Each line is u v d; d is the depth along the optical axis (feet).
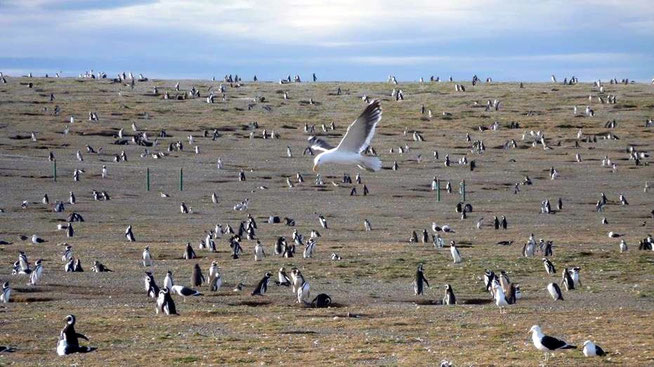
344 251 183.52
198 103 541.34
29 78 621.31
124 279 149.79
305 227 234.38
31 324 104.37
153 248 189.88
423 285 139.44
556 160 384.27
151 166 350.02
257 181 325.62
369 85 640.99
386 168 360.89
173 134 437.58
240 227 218.18
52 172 326.24
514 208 277.44
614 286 142.41
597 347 80.89
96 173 327.88
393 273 156.56
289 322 105.60
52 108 495.41
